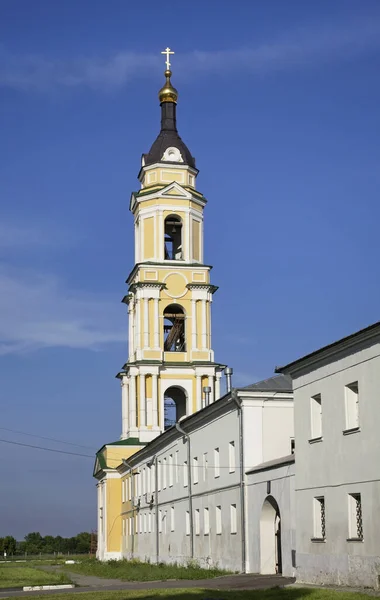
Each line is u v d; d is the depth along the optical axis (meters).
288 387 42.28
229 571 42.66
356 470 29.19
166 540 58.50
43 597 29.67
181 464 54.44
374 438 28.14
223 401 43.81
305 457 33.09
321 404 32.03
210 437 47.81
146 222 73.31
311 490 32.47
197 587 32.88
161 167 74.25
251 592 28.50
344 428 30.11
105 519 80.50
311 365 32.72
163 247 72.75
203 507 48.91
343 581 29.62
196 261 73.25
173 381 70.94
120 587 35.31
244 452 41.50
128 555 74.75
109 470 80.38
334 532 30.50
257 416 41.88
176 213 73.12
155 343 71.06
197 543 50.09
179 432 53.81
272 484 37.59
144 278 71.81
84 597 28.88
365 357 28.91
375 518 27.77
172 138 75.50
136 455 68.38
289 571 35.19
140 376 70.56
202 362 71.19
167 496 58.56
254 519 40.12
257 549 39.59
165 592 29.80
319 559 31.52
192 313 72.00
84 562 75.56
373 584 27.62
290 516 35.16
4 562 85.31
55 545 156.38
